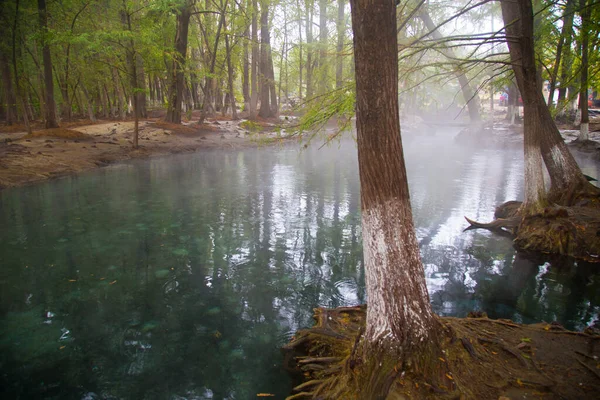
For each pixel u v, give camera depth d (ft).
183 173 48.78
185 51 74.95
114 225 28.14
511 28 26.25
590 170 45.39
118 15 66.39
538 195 25.99
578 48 48.37
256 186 41.70
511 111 91.45
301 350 13.16
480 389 9.36
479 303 17.48
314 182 44.01
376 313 10.17
